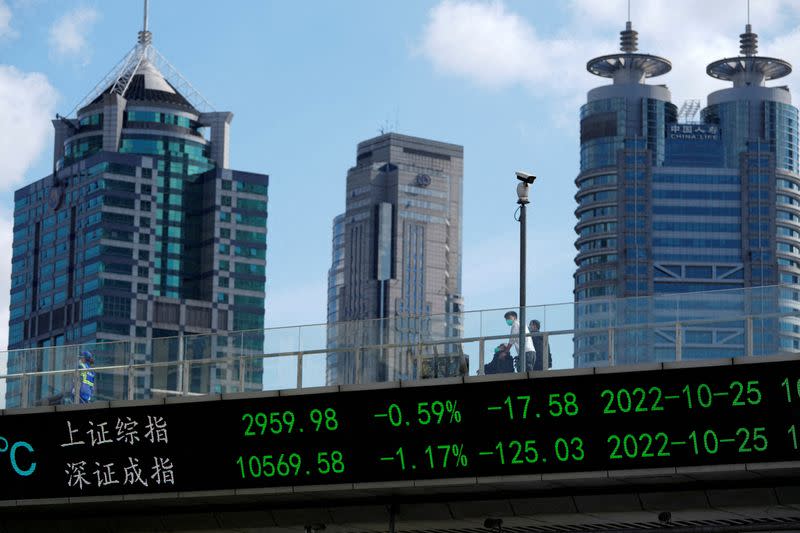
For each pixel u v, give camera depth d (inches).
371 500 1950.1
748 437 1660.9
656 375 1718.8
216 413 1974.7
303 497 1967.3
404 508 1941.4
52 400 2149.4
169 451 2004.2
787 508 1755.7
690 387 1699.1
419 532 2011.6
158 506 2090.3
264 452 1939.0
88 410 2059.5
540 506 1857.8
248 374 2023.9
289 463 1921.8
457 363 1910.7
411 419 1850.4
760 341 1731.1
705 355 1752.0
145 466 2016.5
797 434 1637.6
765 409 1656.0
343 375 1969.7
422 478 1836.9
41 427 2089.1
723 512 1804.9
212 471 1971.0
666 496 1786.4
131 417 2032.5
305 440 1914.4
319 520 2001.7
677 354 1763.0
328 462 1894.7
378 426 1868.8
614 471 1728.6
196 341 2071.9
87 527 2154.3
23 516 2177.7
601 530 1937.7
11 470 2100.1
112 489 2038.6
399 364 1950.1
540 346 1865.2
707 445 1681.8
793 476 1702.8
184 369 2070.6
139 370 2103.8
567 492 1838.1
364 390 1883.6
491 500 1881.2
